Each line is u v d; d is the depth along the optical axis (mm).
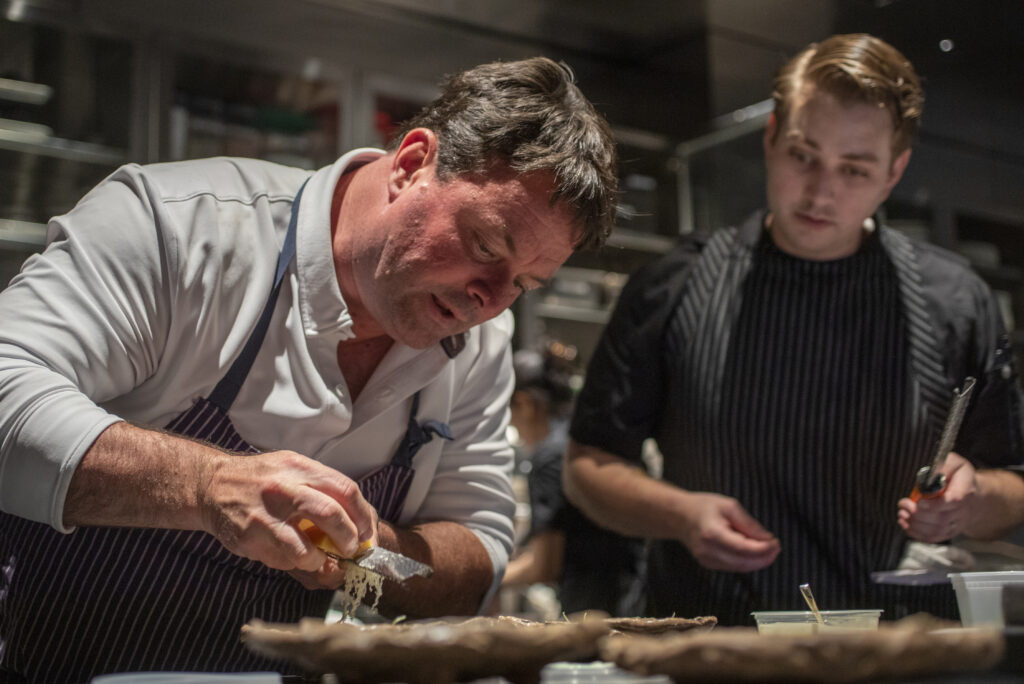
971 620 957
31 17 2998
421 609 1284
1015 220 3727
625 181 4168
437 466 1460
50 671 1195
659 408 1855
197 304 1202
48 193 3189
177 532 1200
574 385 3904
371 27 3596
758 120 3648
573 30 3857
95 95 3207
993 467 1682
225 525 979
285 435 1259
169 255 1175
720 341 1735
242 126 3488
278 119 3541
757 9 3547
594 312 4211
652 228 4211
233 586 1236
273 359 1251
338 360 1335
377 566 993
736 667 597
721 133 3816
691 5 3572
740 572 1667
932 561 1479
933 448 1667
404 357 1316
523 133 1127
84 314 1109
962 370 1676
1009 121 3359
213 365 1231
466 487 1458
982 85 3221
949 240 3580
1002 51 3105
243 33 3350
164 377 1218
